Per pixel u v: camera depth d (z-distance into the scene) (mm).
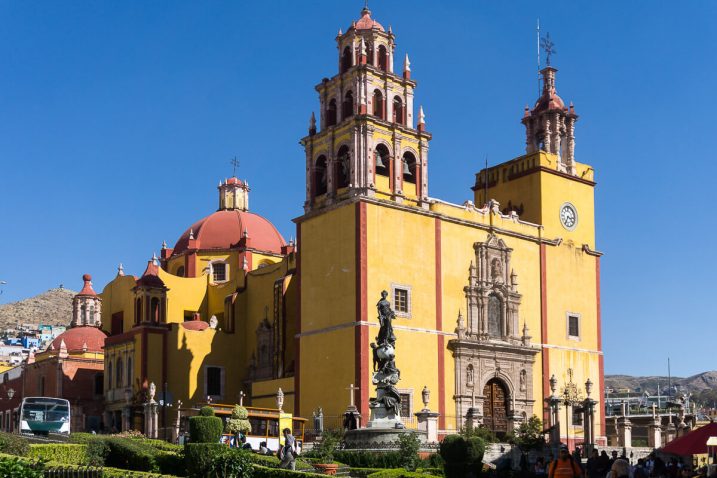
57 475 29062
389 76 68250
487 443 56844
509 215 73625
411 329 64438
